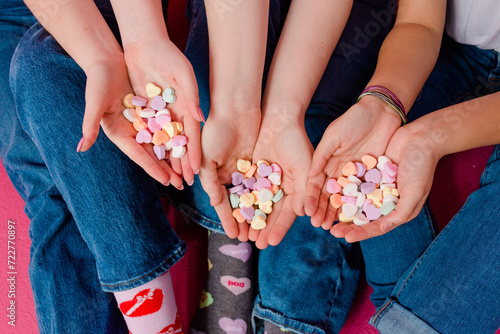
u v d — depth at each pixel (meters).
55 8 0.92
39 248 0.97
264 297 1.02
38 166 1.03
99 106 0.86
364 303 1.12
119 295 0.95
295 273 1.03
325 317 1.02
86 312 0.97
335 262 1.04
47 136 0.92
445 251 0.96
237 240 1.06
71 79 0.93
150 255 0.94
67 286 0.97
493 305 0.92
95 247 0.93
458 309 0.94
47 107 0.92
